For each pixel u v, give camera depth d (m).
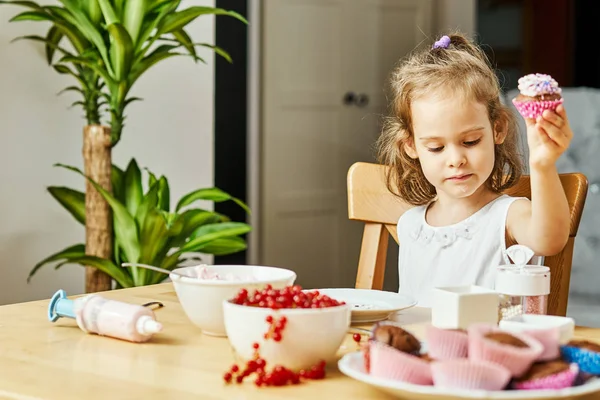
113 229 2.43
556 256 1.33
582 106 3.11
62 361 0.94
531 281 1.02
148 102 3.05
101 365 0.92
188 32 3.19
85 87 2.46
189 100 3.21
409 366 0.77
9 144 2.68
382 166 1.62
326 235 4.20
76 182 2.88
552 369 0.74
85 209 2.47
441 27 4.53
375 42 4.36
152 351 0.98
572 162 3.09
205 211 2.47
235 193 3.53
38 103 2.75
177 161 3.17
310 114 4.11
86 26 2.32
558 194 1.18
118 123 2.38
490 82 1.40
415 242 1.55
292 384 0.84
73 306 1.09
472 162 1.36
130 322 1.01
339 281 4.26
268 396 0.80
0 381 0.86
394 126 1.56
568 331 0.88
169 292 1.37
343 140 4.26
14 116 2.69
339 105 4.23
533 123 1.11
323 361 0.87
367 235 1.62
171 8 2.37
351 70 4.27
